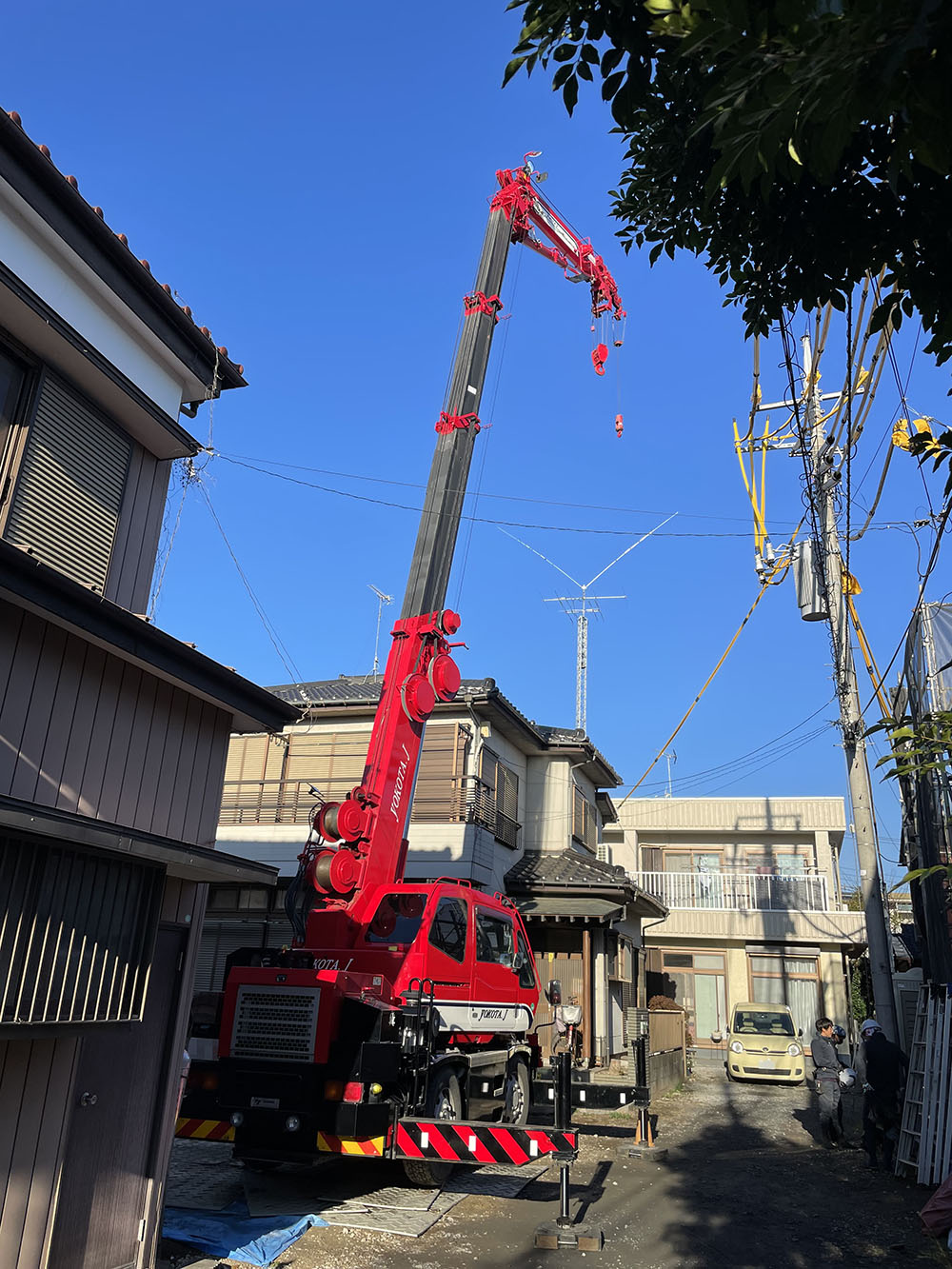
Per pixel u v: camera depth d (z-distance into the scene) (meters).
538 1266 6.81
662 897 27.28
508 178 13.98
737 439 14.43
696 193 4.01
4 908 4.54
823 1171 10.51
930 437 3.33
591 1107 9.66
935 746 5.70
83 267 6.09
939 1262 7.17
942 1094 9.81
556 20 3.05
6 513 5.66
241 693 6.92
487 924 11.14
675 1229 7.91
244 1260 6.59
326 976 8.31
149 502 7.14
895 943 21.23
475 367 12.42
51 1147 5.31
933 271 3.52
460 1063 9.53
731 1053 19.75
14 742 5.23
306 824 17.89
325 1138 8.14
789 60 2.20
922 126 2.31
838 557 13.41
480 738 17.84
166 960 6.53
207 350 7.35
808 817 28.12
